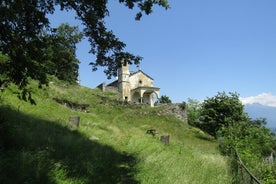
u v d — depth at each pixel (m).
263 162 12.52
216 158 15.97
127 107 43.84
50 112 22.66
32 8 8.34
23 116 16.72
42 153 9.48
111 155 13.41
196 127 49.19
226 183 10.73
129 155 14.39
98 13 9.95
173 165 12.45
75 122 19.80
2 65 8.70
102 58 10.95
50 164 8.84
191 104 67.56
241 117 41.09
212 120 41.78
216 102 42.72
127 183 9.91
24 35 8.59
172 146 20.97
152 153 15.30
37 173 7.95
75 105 34.25
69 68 10.98
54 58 9.83
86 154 11.86
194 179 10.72
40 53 9.03
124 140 19.17
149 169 11.66
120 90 64.62
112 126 25.80
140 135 23.55
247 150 15.33
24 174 7.67
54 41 9.49
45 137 12.64
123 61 11.05
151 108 46.28
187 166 12.73
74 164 9.98
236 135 18.28
